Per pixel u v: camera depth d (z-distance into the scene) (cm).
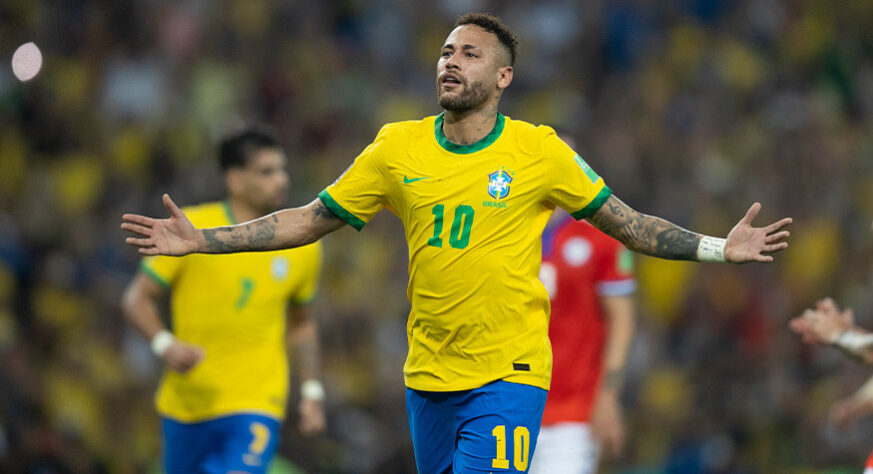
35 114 4544
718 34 5581
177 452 2233
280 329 2233
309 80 4875
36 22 4744
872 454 1839
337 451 3462
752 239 1453
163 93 4709
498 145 1480
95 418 3481
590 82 5300
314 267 2266
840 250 4725
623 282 2192
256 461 2158
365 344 3984
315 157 4678
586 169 1496
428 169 1476
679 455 3859
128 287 3912
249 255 2177
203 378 2177
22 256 3922
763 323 4338
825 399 3916
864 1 5869
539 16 5403
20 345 3291
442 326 1484
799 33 5678
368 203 1516
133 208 4247
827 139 5206
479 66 1473
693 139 5056
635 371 3997
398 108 4962
